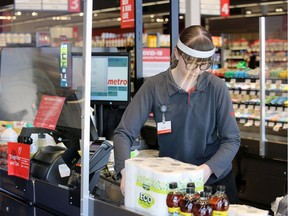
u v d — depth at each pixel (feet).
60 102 9.21
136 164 6.77
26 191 8.98
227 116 8.65
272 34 21.95
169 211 6.17
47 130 9.30
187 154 8.96
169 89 8.78
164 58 17.79
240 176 17.79
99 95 11.84
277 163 16.66
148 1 38.83
